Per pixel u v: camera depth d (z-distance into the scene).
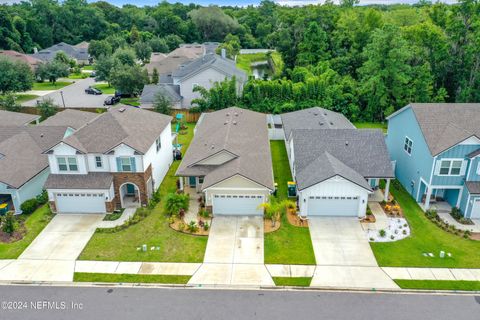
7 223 25.50
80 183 27.44
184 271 22.11
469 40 50.50
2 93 59.00
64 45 101.25
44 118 49.75
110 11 133.38
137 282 21.30
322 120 37.28
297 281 21.22
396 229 25.88
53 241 24.92
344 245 24.27
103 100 61.09
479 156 25.83
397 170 33.69
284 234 25.42
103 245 24.50
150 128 31.92
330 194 26.61
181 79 53.34
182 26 120.56
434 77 52.16
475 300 19.91
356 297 20.12
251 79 54.75
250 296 20.27
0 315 19.12
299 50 71.12
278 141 42.81
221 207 27.62
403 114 32.09
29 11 121.19
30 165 30.53
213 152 29.89
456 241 24.56
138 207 28.95
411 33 53.16
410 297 20.11
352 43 67.31
